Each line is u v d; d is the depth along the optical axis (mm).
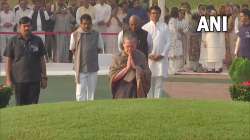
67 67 36594
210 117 9969
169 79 34688
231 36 37625
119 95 16281
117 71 16375
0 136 9391
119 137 9055
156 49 22984
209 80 34531
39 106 11156
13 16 36750
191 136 9086
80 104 11148
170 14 37625
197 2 43094
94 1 37688
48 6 37500
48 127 9594
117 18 37594
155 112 10211
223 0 42438
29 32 18734
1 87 16703
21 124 9836
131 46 16344
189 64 37750
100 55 36719
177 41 37062
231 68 18859
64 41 37125
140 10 35875
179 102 11211
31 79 18766
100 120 9820
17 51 18688
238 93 17953
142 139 8992
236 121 9844
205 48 37719
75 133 9258
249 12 27984
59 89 30234
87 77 21719
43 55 19047
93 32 21594
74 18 37500
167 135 9102
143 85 16344
